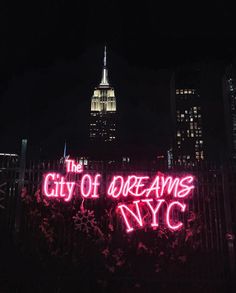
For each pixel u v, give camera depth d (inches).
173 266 314.5
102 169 337.4
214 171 337.4
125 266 314.5
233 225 321.1
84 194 328.2
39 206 327.0
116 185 331.3
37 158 343.9
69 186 331.0
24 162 335.3
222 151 343.0
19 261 313.7
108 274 311.4
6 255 313.4
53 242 320.8
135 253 317.1
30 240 318.7
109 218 324.8
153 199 330.0
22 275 311.1
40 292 307.7
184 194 327.3
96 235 321.1
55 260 315.3
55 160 341.1
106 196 330.3
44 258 315.6
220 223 319.6
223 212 330.3
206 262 314.8
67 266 313.9
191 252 318.0
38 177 332.5
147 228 323.9
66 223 324.8
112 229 320.8
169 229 323.0
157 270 311.9
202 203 329.7
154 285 309.3
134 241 319.9
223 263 313.7
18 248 315.6
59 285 308.8
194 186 331.9
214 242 322.7
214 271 311.9
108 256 315.6
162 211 325.4
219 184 332.5
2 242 315.0
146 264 314.5
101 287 307.6
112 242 319.3
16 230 316.5
